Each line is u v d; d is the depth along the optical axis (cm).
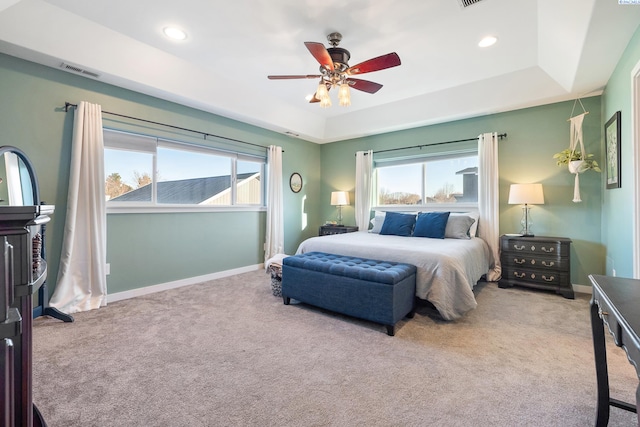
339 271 249
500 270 373
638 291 106
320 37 259
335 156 556
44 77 257
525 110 369
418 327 236
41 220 103
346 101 255
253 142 450
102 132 285
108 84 296
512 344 206
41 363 180
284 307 283
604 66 257
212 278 395
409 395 151
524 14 226
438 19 233
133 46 270
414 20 234
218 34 256
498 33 252
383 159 496
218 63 309
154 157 341
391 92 390
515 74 331
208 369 174
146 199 335
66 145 270
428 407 142
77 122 269
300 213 536
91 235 276
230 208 419
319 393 152
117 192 313
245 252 441
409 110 425
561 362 182
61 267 261
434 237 360
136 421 132
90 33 245
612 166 273
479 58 297
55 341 209
